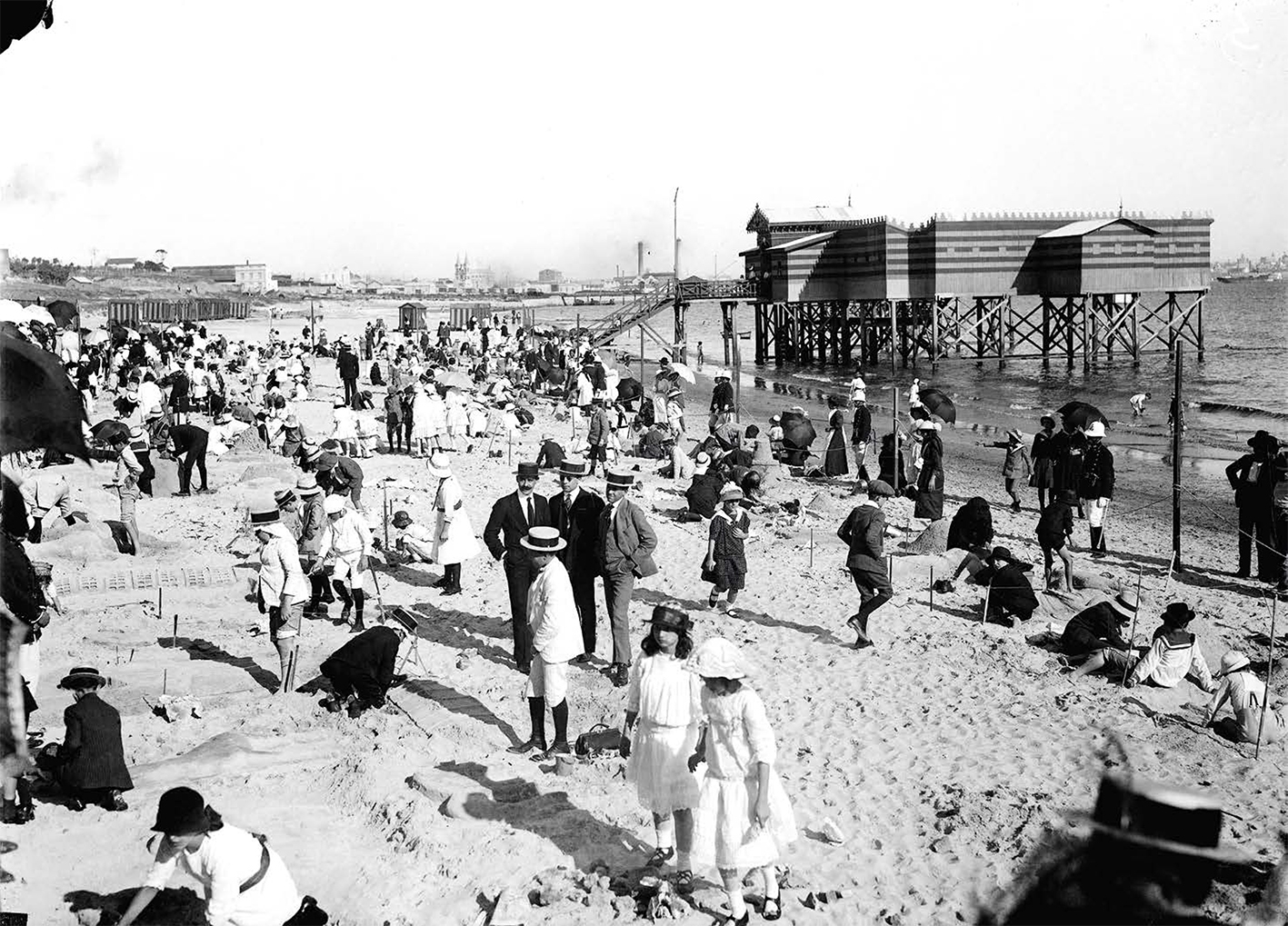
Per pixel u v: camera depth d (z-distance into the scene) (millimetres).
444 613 14125
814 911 7352
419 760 9469
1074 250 70250
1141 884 5887
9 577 9023
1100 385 64625
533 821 8375
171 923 6891
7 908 6879
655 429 30188
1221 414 49531
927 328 83125
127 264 130000
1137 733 10492
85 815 8250
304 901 6965
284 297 149750
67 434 8578
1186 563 19391
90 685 8445
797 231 80438
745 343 121812
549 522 12141
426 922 7016
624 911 7172
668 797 7414
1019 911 6191
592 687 11492
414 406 28250
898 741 10391
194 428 21562
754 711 6922
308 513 13773
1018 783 9227
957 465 33500
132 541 16250
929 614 14523
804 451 28375
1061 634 13594
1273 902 6645
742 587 14523
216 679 11406
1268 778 9516
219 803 8664
